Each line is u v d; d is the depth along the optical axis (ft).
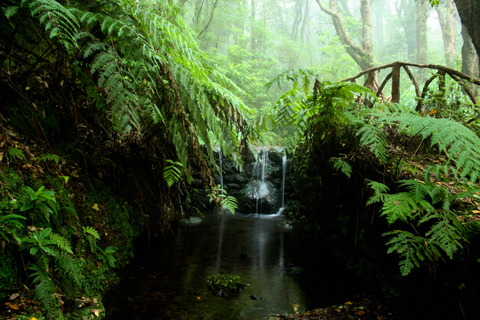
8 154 5.48
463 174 5.20
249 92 34.40
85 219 6.97
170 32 7.64
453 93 9.16
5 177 5.19
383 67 10.76
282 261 10.30
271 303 7.22
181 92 7.59
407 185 6.92
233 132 9.52
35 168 5.92
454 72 9.06
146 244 10.63
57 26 5.28
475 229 5.33
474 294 4.86
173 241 11.92
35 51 7.24
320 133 8.89
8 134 5.70
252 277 8.84
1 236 4.64
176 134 7.05
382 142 6.98
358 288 7.94
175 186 11.09
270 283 8.43
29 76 6.63
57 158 6.14
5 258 4.66
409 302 6.32
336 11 34.17
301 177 14.70
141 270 8.70
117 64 6.31
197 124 7.86
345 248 9.85
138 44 6.74
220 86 9.11
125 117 5.57
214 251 11.08
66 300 5.47
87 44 6.19
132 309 6.54
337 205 10.52
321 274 9.13
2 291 4.50
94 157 7.98
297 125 8.77
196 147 7.48
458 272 5.21
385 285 7.25
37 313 4.59
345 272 9.09
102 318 5.92
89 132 7.84
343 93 8.05
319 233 12.39
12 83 5.91
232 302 7.22
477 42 11.44
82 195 7.04
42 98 6.96
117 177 8.86
